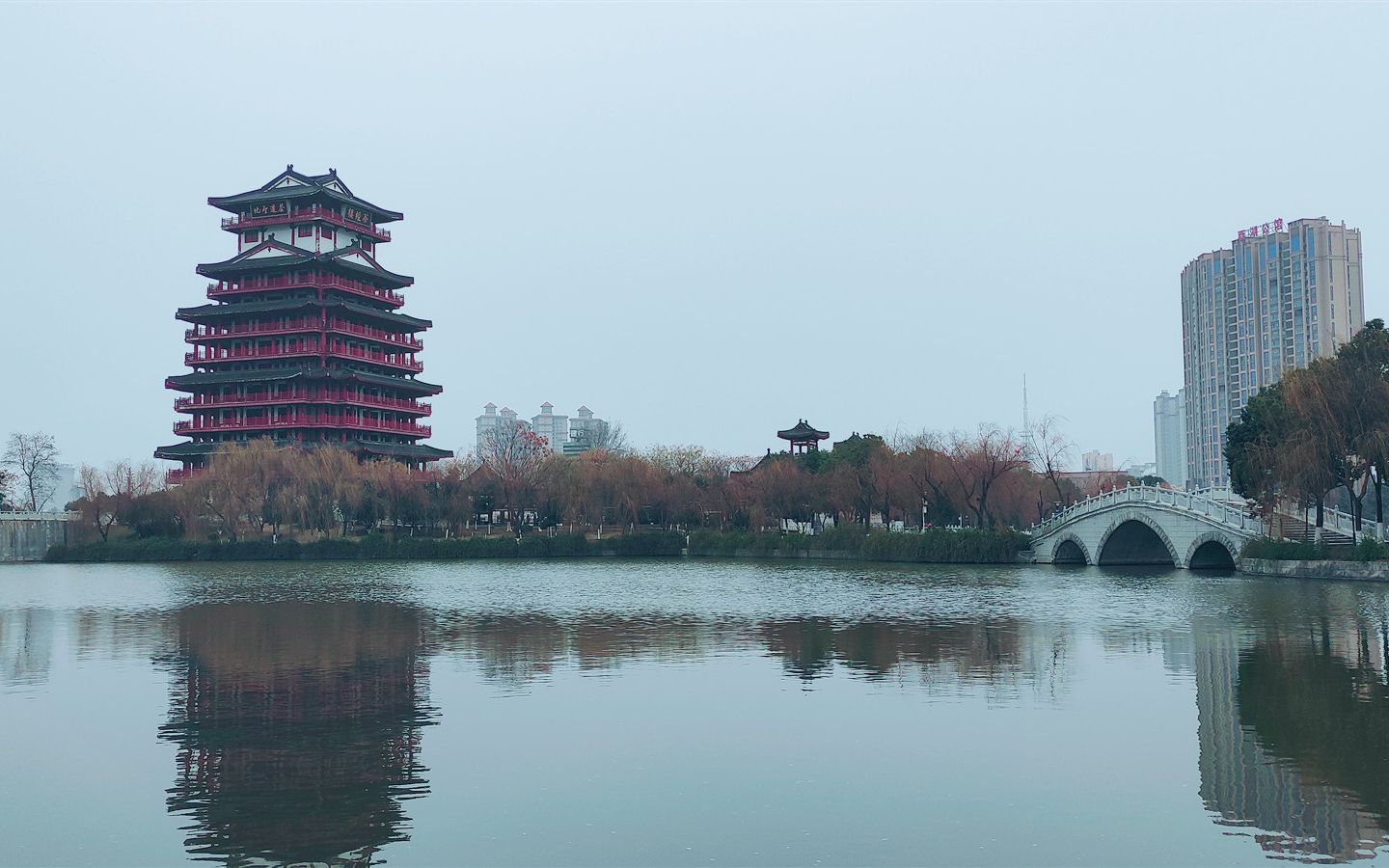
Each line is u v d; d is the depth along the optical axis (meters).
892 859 20.59
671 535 137.12
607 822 22.73
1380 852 20.75
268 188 167.38
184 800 24.47
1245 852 20.78
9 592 82.25
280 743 29.25
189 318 162.50
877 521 149.75
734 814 23.12
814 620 56.31
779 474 134.00
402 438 173.88
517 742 29.11
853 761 27.00
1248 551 81.88
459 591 80.00
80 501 153.12
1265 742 28.47
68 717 32.69
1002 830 22.02
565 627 54.22
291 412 157.62
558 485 138.12
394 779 25.78
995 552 107.44
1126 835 21.70
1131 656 42.12
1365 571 71.19
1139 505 94.44
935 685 36.66
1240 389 185.00
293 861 20.86
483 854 21.08
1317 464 73.31
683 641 48.00
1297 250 171.25
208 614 62.81
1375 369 76.69
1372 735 29.05
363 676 39.38
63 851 21.47
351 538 138.38
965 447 117.75
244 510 130.38
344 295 165.88
